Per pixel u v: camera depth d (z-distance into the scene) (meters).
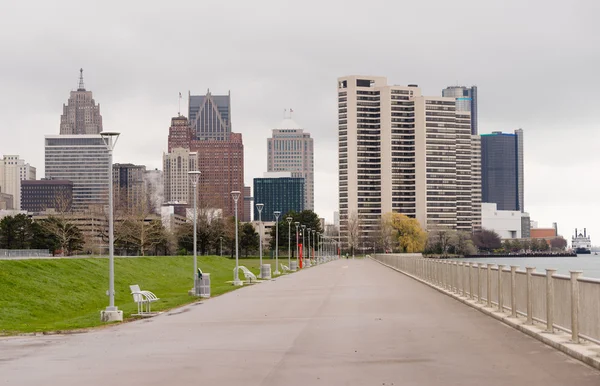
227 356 15.77
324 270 89.06
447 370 13.38
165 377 13.09
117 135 29.94
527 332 18.95
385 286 46.62
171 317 27.41
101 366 14.66
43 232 119.88
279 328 21.62
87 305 47.84
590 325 14.84
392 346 16.92
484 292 28.12
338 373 13.24
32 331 24.12
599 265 177.75
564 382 11.98
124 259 73.38
